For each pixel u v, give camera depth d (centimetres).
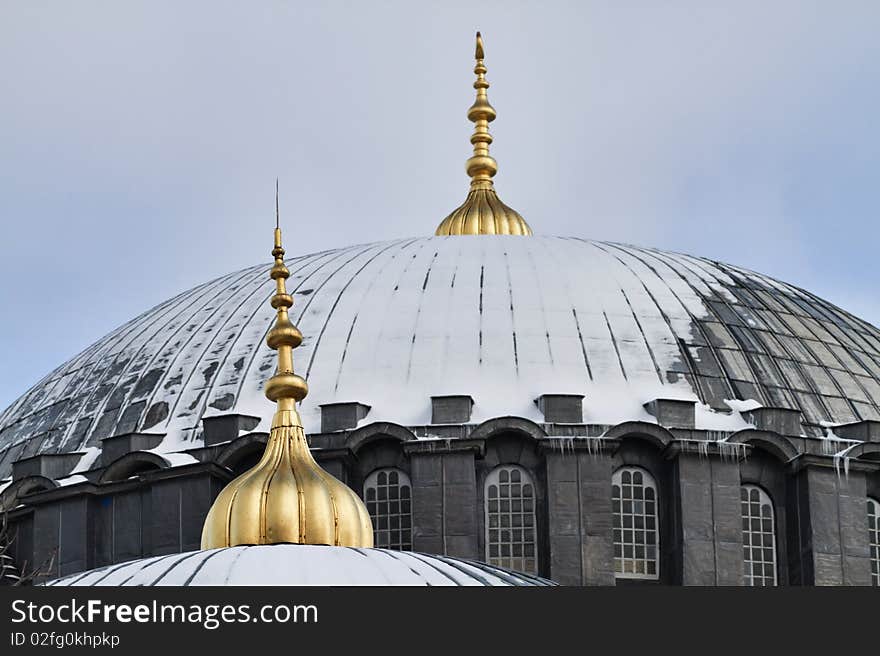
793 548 8900
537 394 9000
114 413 9594
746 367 9419
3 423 10481
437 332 9338
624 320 9506
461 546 8569
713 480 8794
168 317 10344
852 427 9200
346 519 6844
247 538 6762
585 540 8594
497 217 11438
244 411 9175
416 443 8719
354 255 10381
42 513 9125
